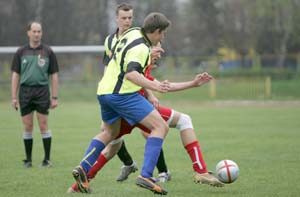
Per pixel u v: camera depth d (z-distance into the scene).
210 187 18.31
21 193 17.53
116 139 17.47
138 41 15.98
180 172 21.58
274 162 23.92
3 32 108.88
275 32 114.19
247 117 49.28
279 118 48.00
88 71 90.12
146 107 16.05
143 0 128.75
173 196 16.64
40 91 23.62
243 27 117.62
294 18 110.56
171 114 17.27
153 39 16.50
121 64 16.02
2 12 109.62
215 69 101.06
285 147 29.09
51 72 24.14
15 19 110.19
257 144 30.44
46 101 23.69
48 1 113.38
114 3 123.94
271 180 19.56
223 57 114.00
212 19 122.19
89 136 35.09
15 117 49.97
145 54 15.87
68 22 115.25
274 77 97.25
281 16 112.81
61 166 23.56
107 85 16.23
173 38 125.06
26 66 23.58
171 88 16.77
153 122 16.12
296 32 110.75
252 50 117.56
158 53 16.77
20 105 23.75
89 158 16.94
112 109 16.58
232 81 97.12
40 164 24.22
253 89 87.06
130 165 19.47
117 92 15.99
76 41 115.69
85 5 118.44
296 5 110.56
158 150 16.17
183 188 18.17
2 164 24.14
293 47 113.56
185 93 84.94
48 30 112.38
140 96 16.17
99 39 119.94
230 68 102.31
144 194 17.00
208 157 25.69
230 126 41.09
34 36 23.50
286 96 83.12
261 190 17.73
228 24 119.38
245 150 28.02
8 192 17.72
